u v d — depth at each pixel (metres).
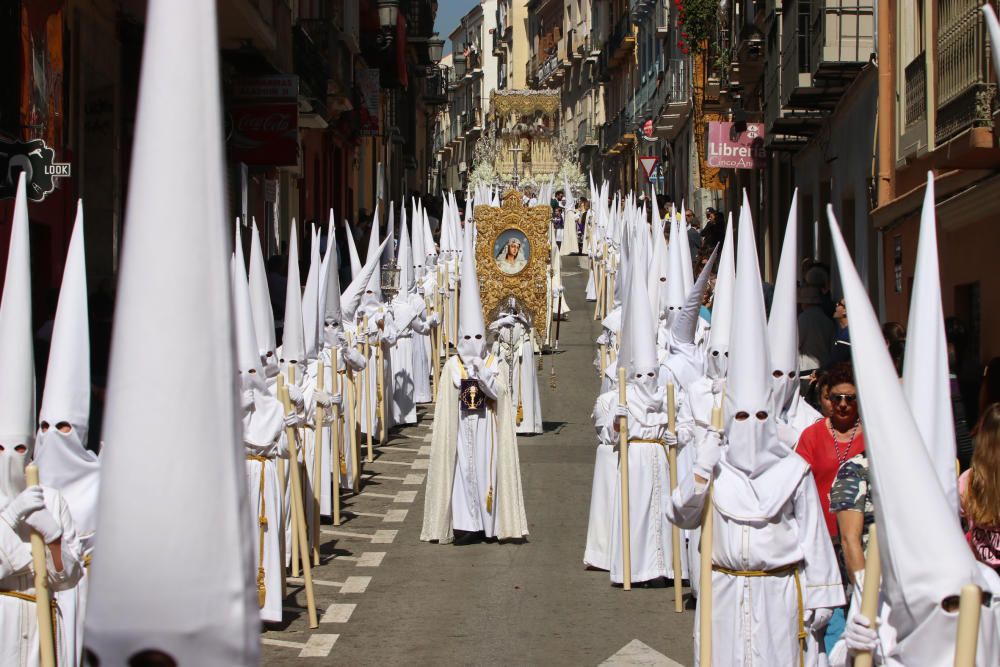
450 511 17.00
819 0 24.56
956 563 5.29
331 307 20.16
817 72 24.77
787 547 9.09
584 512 18.88
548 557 16.09
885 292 22.75
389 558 16.11
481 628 12.67
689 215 42.25
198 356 3.05
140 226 3.05
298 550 14.88
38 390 14.66
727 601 9.16
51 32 19.06
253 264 14.88
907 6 21.19
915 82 20.09
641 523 14.51
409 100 82.44
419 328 28.03
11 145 15.26
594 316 45.03
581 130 100.38
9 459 8.59
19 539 8.45
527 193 66.69
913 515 5.32
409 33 79.19
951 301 18.55
